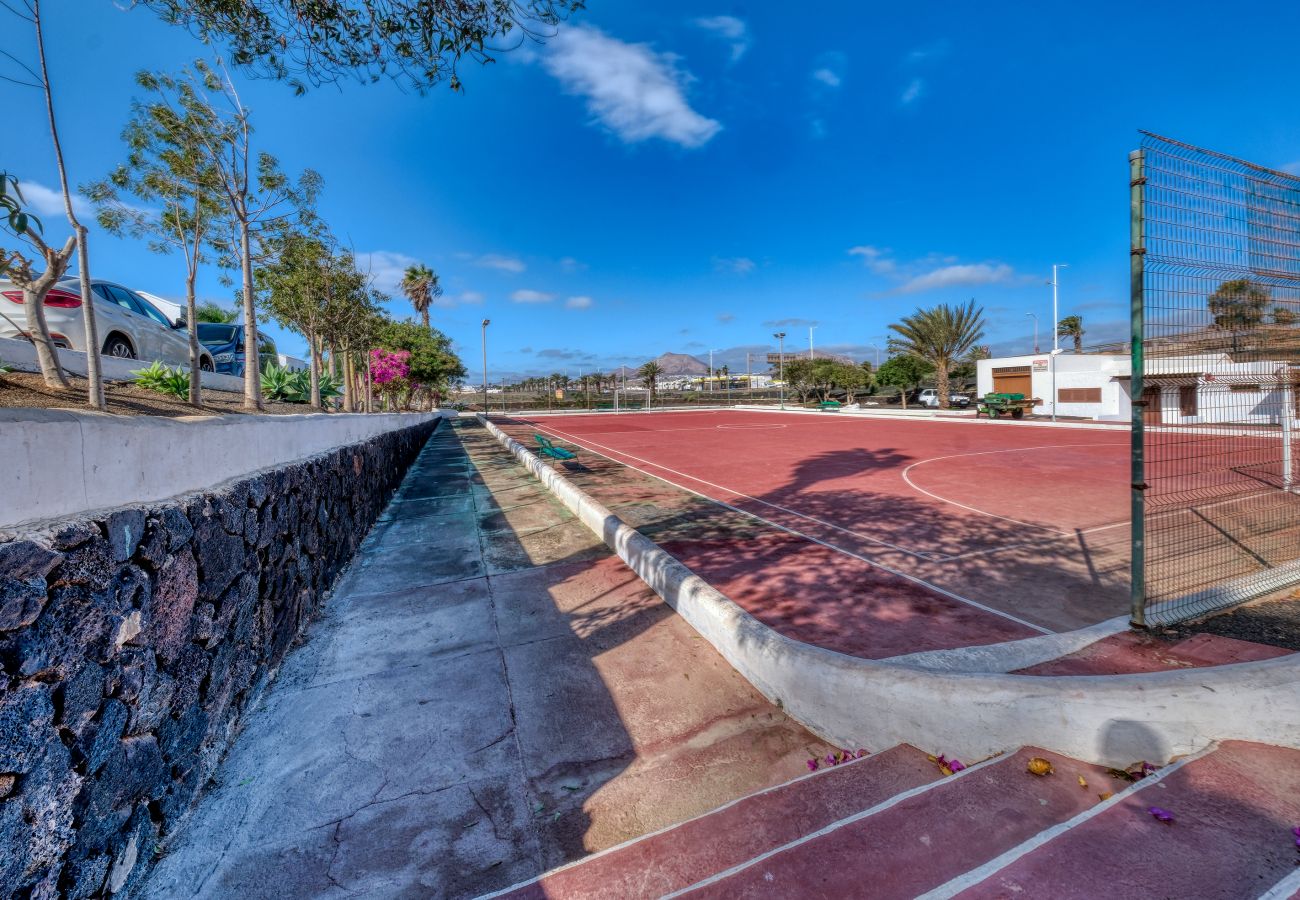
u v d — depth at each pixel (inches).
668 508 323.6
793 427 1045.8
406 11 135.9
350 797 96.3
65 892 63.9
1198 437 205.9
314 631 162.9
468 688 131.6
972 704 98.2
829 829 77.4
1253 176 142.0
